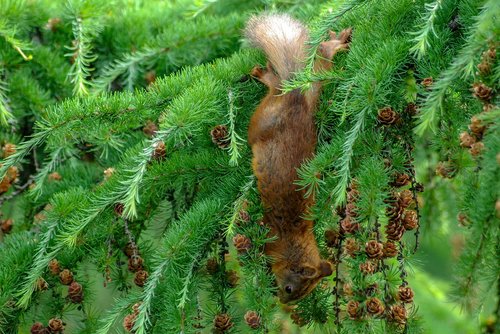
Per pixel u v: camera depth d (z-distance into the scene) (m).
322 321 4.92
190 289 4.66
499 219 3.79
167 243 4.68
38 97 6.83
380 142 4.49
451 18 4.86
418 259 4.54
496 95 4.07
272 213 5.15
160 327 4.62
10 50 6.95
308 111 5.14
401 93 4.73
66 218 5.13
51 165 5.73
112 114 5.14
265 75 5.32
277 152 5.08
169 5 8.16
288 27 5.54
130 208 4.56
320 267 5.08
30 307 5.16
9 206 6.96
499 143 3.77
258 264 4.59
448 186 6.35
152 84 5.44
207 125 5.27
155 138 4.71
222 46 7.10
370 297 4.24
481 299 3.94
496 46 4.02
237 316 4.73
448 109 4.38
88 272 5.39
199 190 5.54
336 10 4.86
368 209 4.15
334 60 5.23
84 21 6.04
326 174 4.62
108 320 4.69
